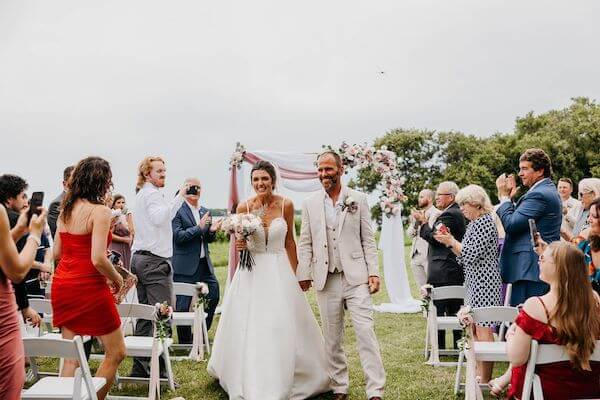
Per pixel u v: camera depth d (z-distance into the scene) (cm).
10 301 296
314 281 505
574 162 4431
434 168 4653
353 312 491
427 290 598
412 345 720
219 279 1506
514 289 491
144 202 558
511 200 524
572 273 307
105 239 387
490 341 506
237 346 495
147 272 553
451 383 544
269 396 465
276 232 506
